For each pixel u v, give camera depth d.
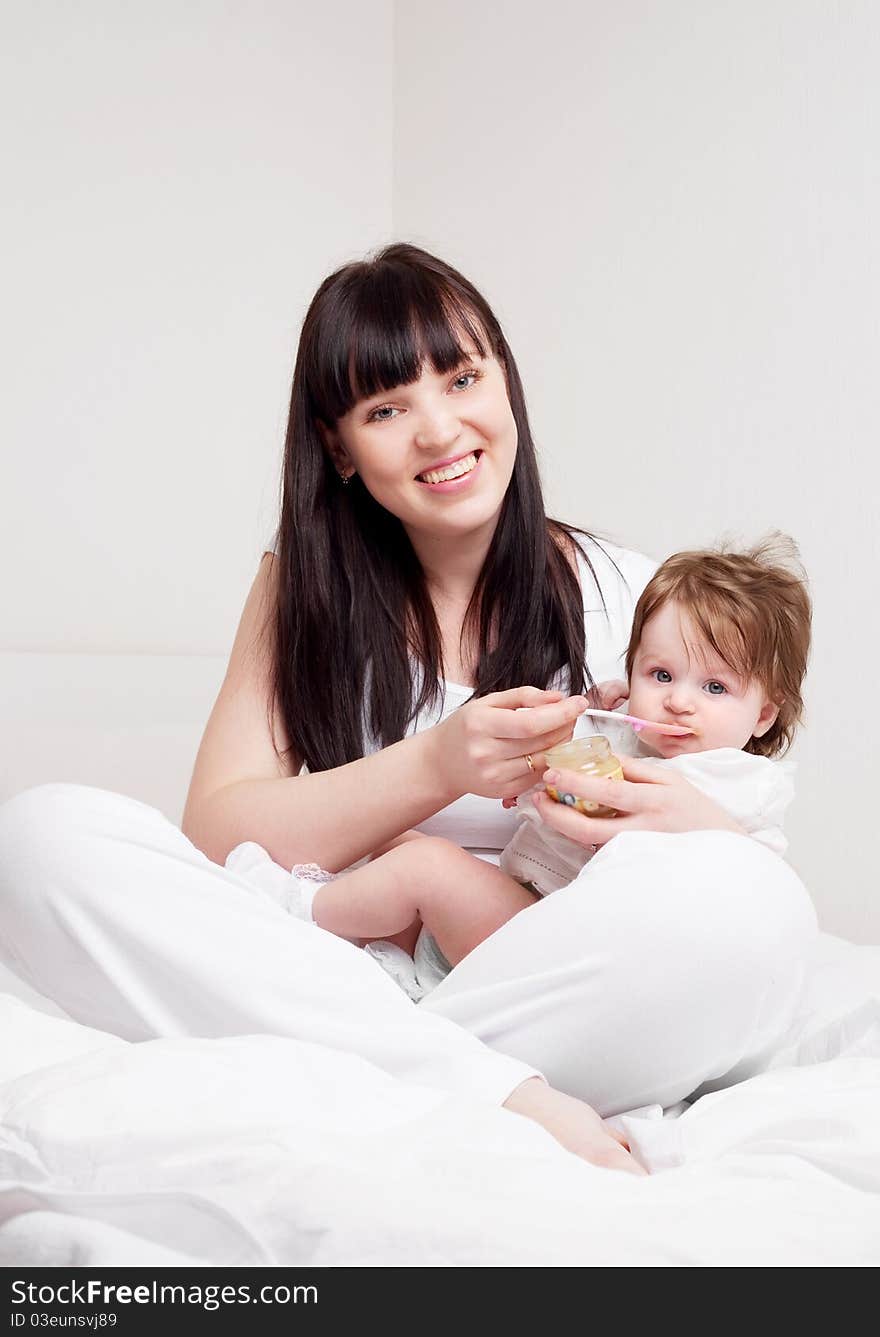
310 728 1.62
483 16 3.12
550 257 2.95
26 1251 0.86
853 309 2.27
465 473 1.52
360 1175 0.83
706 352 2.55
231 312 3.06
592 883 1.14
